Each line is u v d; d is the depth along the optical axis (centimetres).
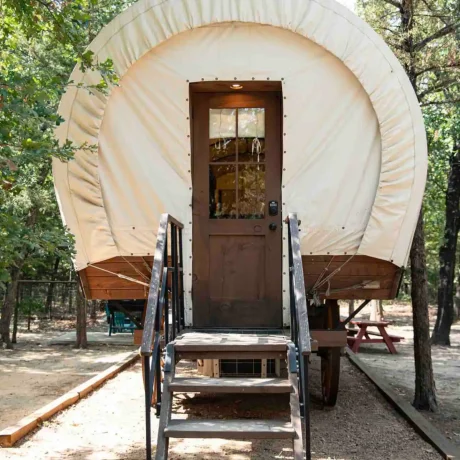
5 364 1087
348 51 558
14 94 455
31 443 533
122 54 565
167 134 575
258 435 409
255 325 590
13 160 455
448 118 1138
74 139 566
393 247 561
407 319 2155
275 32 567
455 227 1482
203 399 705
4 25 659
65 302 1759
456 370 1070
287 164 569
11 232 457
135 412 652
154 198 574
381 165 560
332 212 567
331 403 677
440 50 852
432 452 530
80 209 570
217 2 560
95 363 1105
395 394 738
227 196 607
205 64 570
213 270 596
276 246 596
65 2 574
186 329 573
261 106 611
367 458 511
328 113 568
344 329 612
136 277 591
